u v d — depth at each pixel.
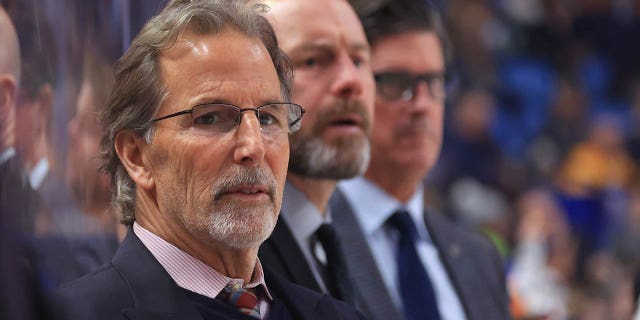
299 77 5.99
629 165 20.81
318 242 6.08
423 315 6.83
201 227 4.42
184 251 4.55
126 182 4.71
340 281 5.98
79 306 4.17
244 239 4.43
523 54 21.88
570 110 21.30
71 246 4.66
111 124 4.64
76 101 4.81
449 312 7.15
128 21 5.30
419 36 7.34
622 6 23.66
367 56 6.30
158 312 4.28
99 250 4.94
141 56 4.57
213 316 4.44
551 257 15.22
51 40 4.50
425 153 7.23
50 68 4.46
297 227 5.96
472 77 20.52
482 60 20.89
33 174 4.19
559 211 17.17
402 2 7.36
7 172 3.65
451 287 7.29
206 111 4.46
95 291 4.26
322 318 4.84
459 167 18.67
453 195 17.66
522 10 22.30
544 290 14.24
